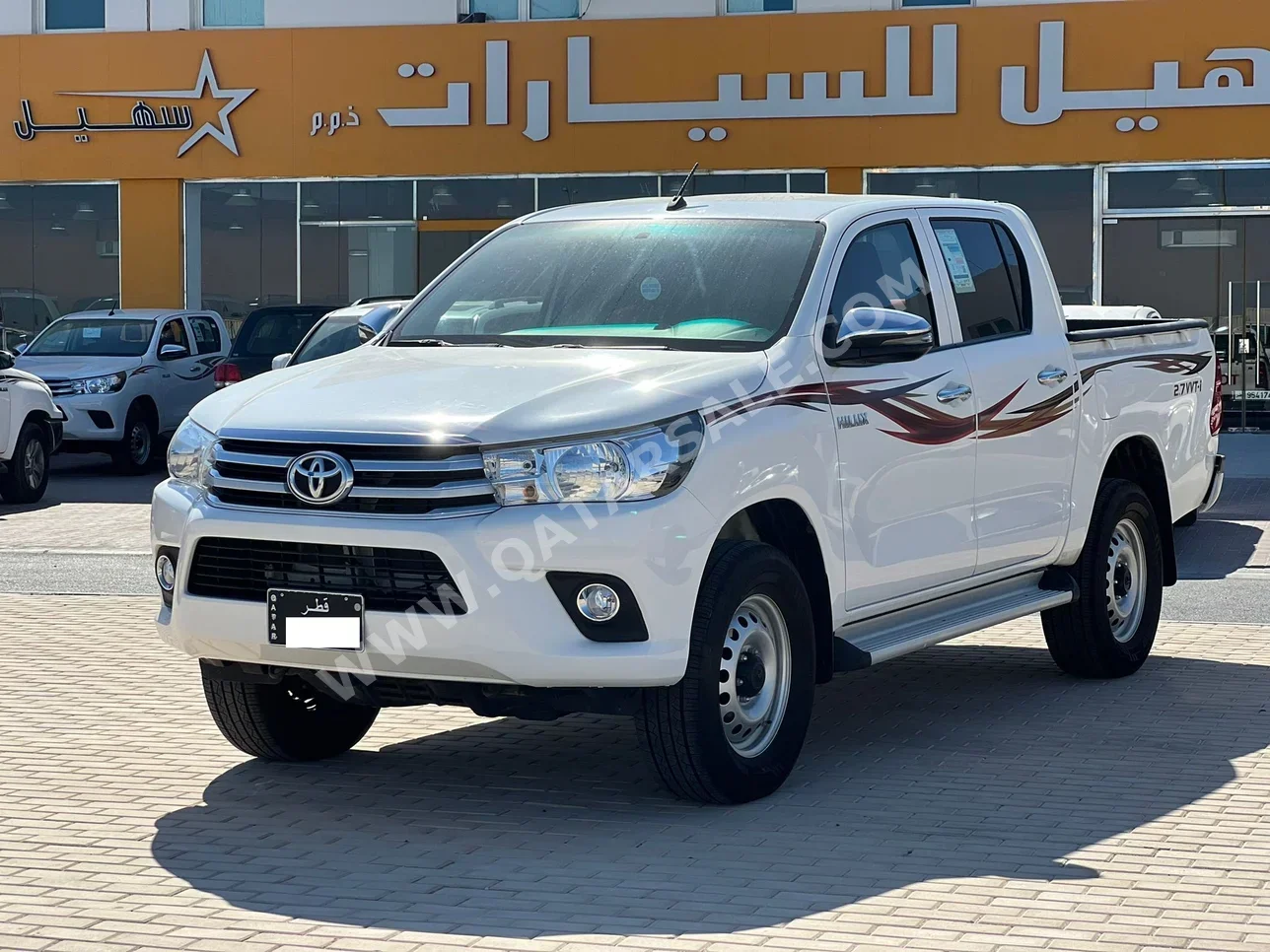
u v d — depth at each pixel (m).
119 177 27.03
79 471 22.27
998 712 7.97
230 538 6.04
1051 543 8.14
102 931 5.00
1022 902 5.23
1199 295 24.22
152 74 26.84
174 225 27.03
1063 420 8.16
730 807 6.33
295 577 5.96
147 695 8.30
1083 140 24.25
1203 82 23.91
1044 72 24.28
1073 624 8.53
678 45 25.22
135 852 5.80
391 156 26.27
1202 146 23.98
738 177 25.33
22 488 17.84
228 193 26.94
